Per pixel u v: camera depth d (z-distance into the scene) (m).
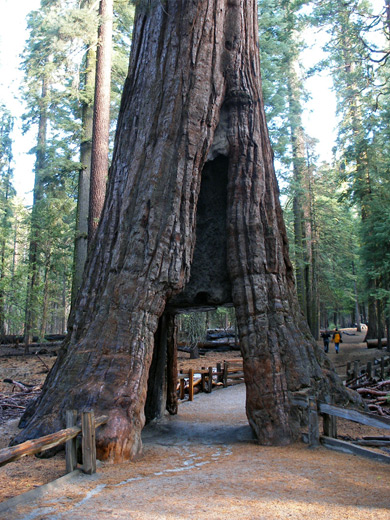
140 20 9.94
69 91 21.28
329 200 36.41
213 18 9.42
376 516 4.07
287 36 21.86
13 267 35.25
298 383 8.32
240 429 9.21
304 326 9.85
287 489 4.90
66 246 28.22
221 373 16.64
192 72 9.04
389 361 18.98
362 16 18.69
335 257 37.59
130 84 9.80
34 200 28.92
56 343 28.12
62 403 7.06
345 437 7.71
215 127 9.27
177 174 8.54
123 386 7.09
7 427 9.55
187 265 8.48
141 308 7.84
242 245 9.21
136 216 8.35
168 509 4.29
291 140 31.98
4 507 4.33
